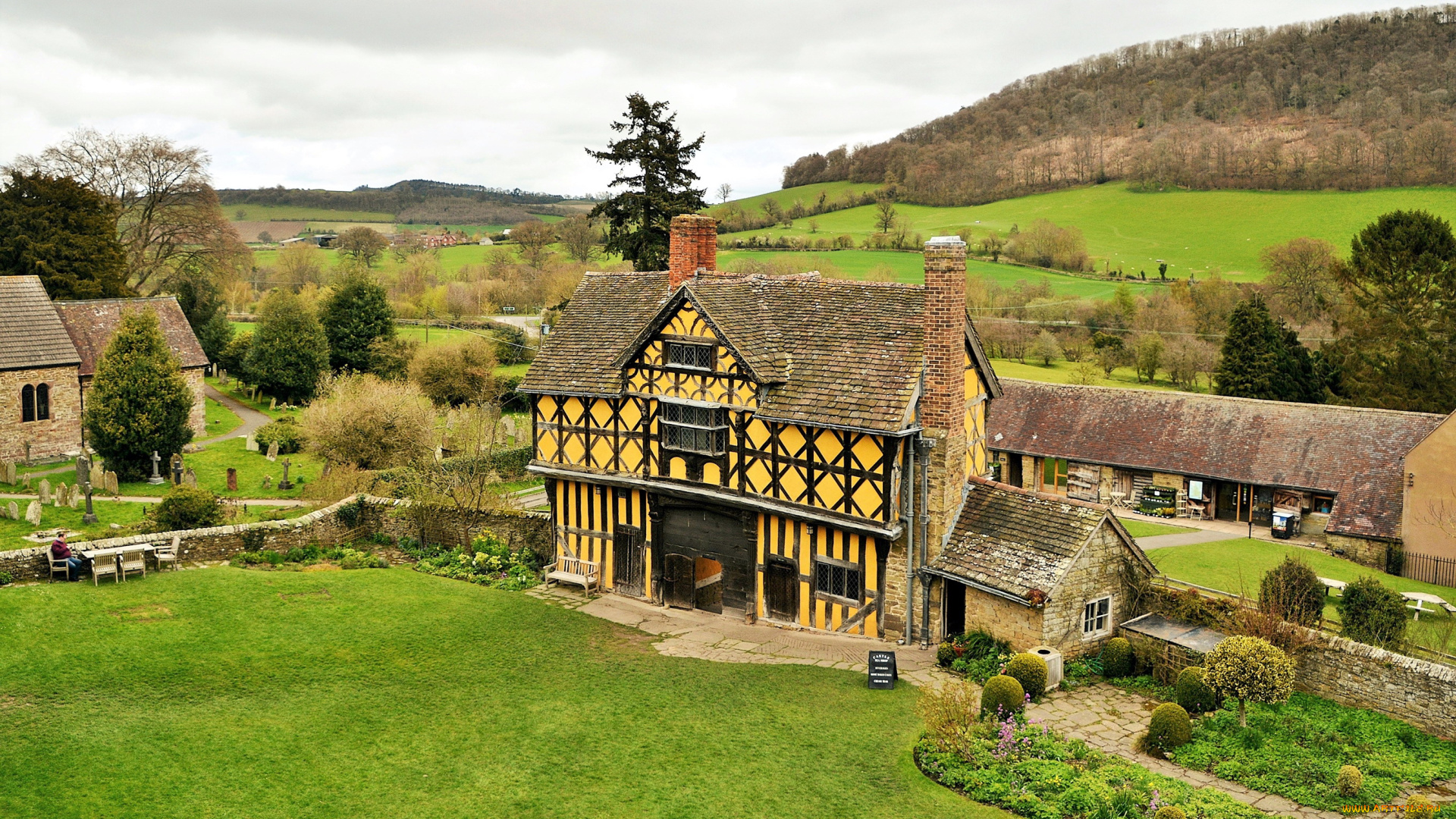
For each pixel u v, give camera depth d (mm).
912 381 23375
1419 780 16875
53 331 42344
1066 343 72250
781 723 19109
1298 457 38938
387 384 45125
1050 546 22391
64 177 56188
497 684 20891
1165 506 41719
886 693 20750
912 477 23438
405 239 135125
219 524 29391
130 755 16328
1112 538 23062
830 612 24750
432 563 29562
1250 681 18812
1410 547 33625
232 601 24078
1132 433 43406
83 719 17406
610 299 30484
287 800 15539
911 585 23641
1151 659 22047
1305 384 51656
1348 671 20219
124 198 65625
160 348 39188
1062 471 44906
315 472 41156
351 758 17078
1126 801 15539
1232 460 40188
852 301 26250
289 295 64125
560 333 30219
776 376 25078
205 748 16859
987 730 18484
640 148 46906
